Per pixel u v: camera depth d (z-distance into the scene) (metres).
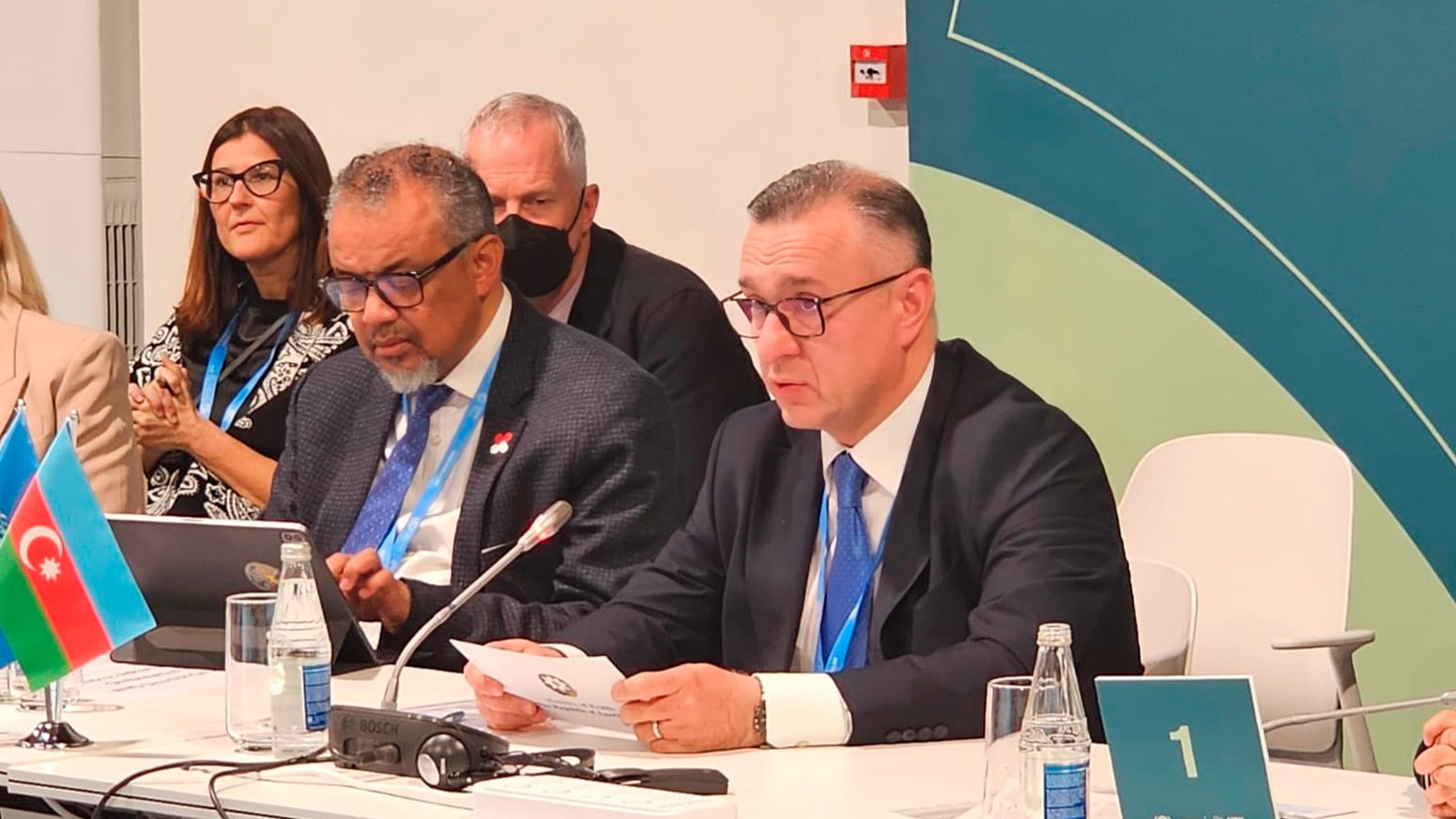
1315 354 4.94
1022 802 2.30
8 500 3.34
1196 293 5.09
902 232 3.13
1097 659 3.03
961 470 3.15
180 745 2.99
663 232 5.91
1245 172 5.00
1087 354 5.27
